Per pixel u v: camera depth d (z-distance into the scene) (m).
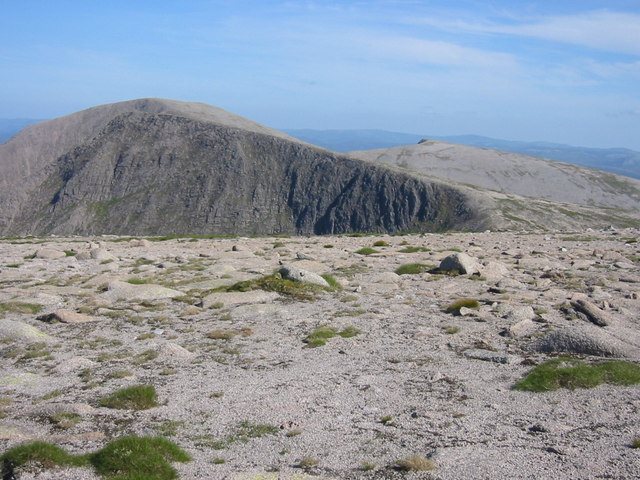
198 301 29.48
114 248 56.53
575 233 69.06
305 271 31.61
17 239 88.25
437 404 15.23
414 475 11.27
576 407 14.74
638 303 25.78
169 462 12.09
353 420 14.34
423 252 46.38
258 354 20.31
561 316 23.31
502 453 12.16
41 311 28.59
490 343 20.64
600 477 10.99
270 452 12.67
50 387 17.67
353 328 22.97
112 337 23.58
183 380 17.91
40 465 11.81
